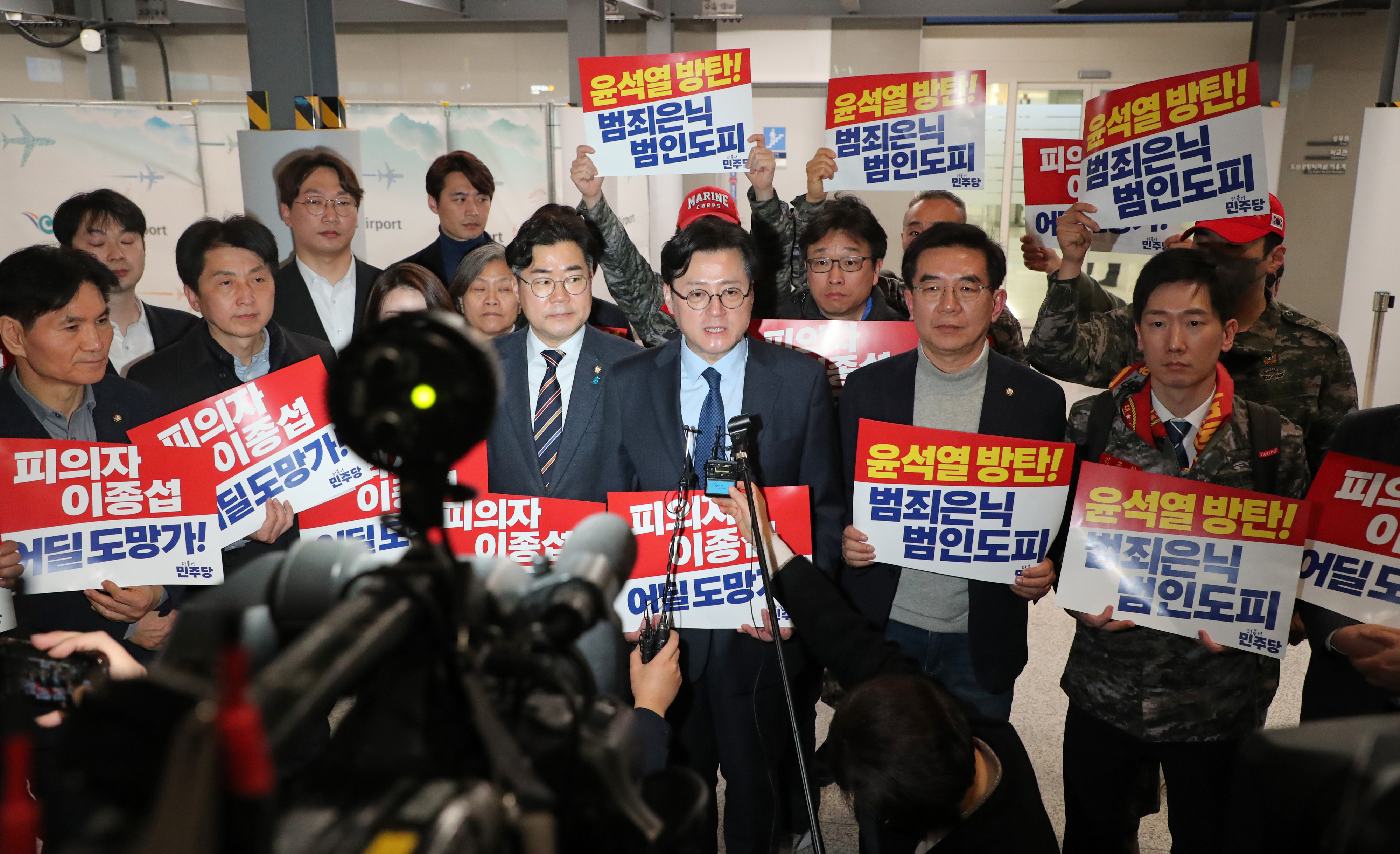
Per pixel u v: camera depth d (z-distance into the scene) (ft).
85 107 19.93
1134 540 6.40
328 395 1.89
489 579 2.31
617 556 2.66
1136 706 6.39
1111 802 6.68
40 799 1.58
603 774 2.09
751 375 7.00
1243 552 6.17
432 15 30.14
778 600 5.93
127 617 6.77
